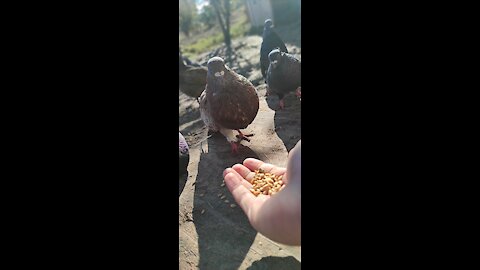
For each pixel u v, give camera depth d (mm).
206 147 695
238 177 452
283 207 318
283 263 399
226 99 605
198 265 412
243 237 447
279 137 671
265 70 951
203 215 500
